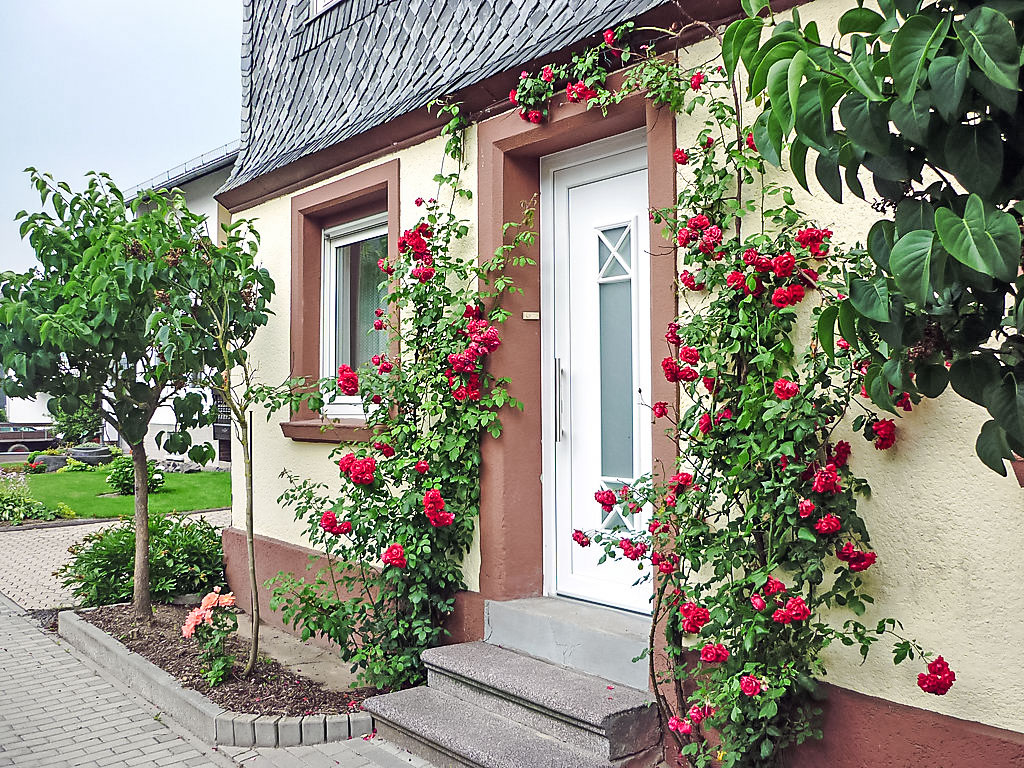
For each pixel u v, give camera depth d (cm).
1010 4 150
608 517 429
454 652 424
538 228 459
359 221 586
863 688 297
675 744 344
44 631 629
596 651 386
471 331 429
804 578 298
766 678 289
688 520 327
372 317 587
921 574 283
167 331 481
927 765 277
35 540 1049
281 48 693
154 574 648
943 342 173
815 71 164
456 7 532
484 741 357
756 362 313
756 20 190
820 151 174
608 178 430
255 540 634
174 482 1584
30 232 566
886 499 292
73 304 523
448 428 457
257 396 505
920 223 166
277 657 522
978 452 182
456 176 468
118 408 580
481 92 452
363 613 458
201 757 397
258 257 654
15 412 2558
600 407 435
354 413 586
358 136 536
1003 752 260
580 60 393
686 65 361
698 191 342
